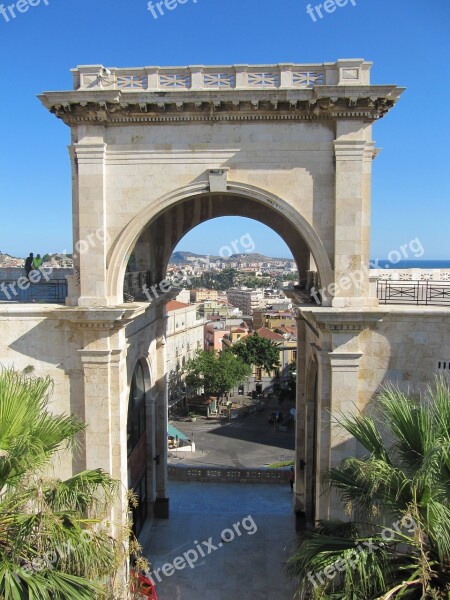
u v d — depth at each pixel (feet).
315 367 73.36
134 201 59.52
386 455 42.55
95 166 58.65
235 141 58.65
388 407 43.24
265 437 221.46
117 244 59.52
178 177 59.16
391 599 35.32
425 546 38.04
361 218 58.23
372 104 55.47
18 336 60.08
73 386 60.34
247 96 55.83
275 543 76.84
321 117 57.62
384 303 65.92
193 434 227.61
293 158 58.54
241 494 94.73
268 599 64.34
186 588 66.33
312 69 57.26
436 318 58.08
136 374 76.38
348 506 40.98
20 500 38.81
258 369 303.27
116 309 56.44
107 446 59.57
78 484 42.34
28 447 37.78
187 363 283.59
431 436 37.81
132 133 58.90
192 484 99.50
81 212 59.16
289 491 96.07
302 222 58.85
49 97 56.08
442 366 58.49
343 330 57.98
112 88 57.62
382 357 59.16
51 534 35.40
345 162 57.36
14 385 40.73
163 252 82.69
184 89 56.95
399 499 37.99
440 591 35.32
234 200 80.48
